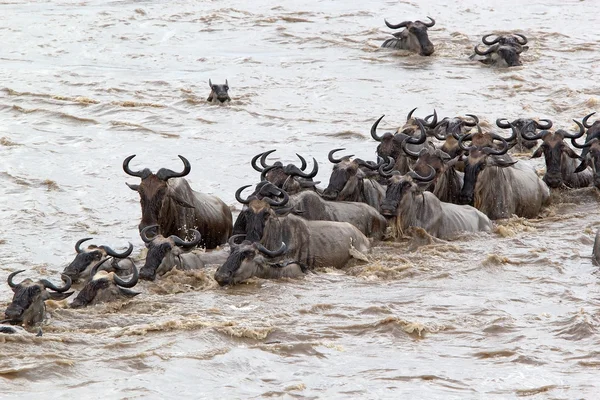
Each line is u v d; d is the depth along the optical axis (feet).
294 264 268.82
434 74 542.57
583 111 464.65
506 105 478.18
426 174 313.73
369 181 312.71
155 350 212.23
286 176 297.12
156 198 291.17
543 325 232.12
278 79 537.65
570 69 550.77
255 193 278.26
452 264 278.67
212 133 439.22
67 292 240.73
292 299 249.14
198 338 219.61
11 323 230.68
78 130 442.91
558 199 350.02
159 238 267.80
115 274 252.83
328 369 207.41
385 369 207.31
